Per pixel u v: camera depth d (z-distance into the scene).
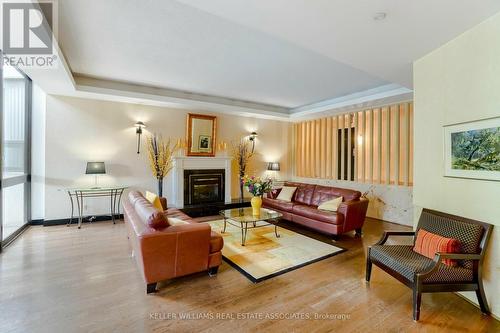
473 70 2.30
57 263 3.12
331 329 1.97
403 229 4.93
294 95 5.77
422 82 2.92
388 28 2.31
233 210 4.69
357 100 5.39
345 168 6.48
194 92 5.58
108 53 3.55
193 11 2.53
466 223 2.31
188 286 2.61
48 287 2.54
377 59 2.99
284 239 4.22
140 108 5.64
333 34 2.42
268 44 3.27
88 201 5.18
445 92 2.61
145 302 2.31
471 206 2.35
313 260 3.34
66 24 2.76
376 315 2.16
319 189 5.45
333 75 4.40
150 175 5.78
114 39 3.13
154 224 2.53
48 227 4.72
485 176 2.20
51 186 4.85
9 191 4.08
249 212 4.53
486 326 2.04
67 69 3.63
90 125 5.14
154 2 2.38
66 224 4.94
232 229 4.77
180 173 5.95
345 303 2.34
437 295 2.51
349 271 3.03
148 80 4.76
